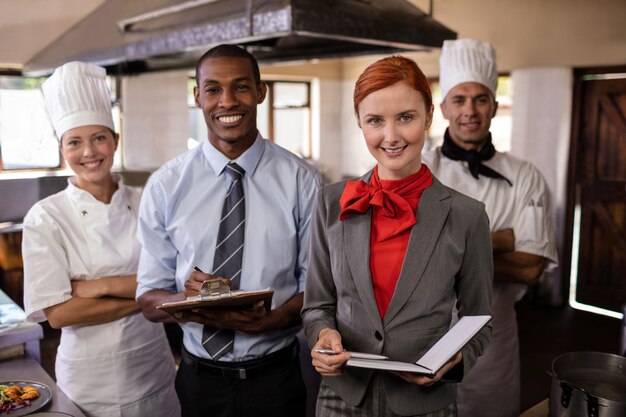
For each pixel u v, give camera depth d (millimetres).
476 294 1426
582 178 5566
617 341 4848
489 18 5879
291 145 8250
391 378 1377
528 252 2299
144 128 6145
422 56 6824
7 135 4555
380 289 1386
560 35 5414
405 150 1310
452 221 1375
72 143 2041
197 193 1780
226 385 1738
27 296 2035
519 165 2381
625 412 1496
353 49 3199
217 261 1749
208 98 1686
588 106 5457
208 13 2703
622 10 5008
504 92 5961
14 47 5168
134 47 3123
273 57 3646
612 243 5441
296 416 1836
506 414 2465
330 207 1479
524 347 4703
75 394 2092
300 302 1760
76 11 5492
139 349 2156
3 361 2295
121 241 2146
